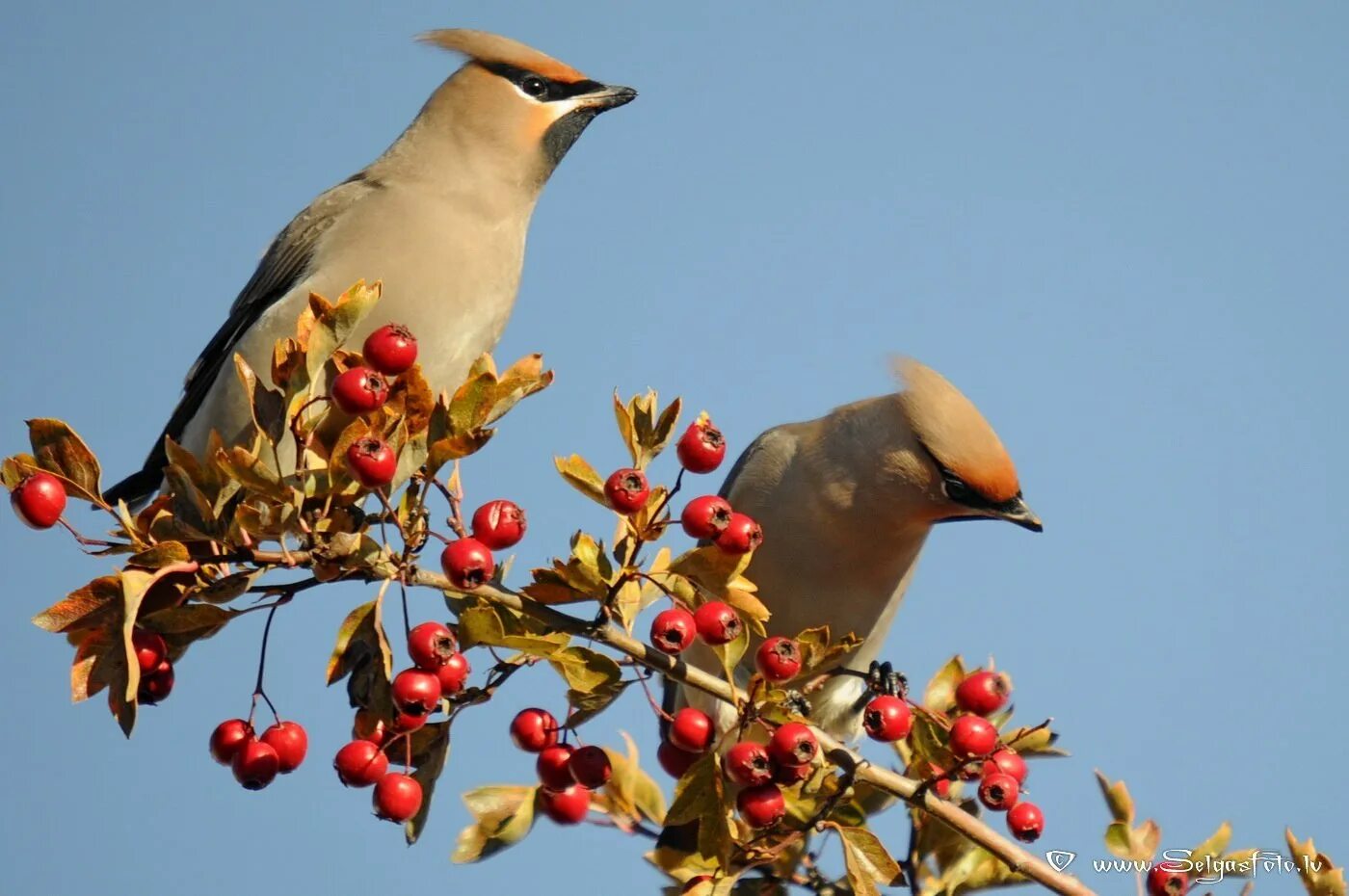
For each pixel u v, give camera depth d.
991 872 10.46
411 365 8.44
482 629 8.29
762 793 8.92
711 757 8.77
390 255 13.55
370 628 8.22
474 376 8.28
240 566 8.58
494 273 14.03
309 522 8.24
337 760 8.55
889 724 9.25
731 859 9.23
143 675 8.45
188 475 8.25
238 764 8.55
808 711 9.20
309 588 8.38
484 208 14.05
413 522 8.34
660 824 11.08
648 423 8.64
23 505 8.12
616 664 8.66
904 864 10.55
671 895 10.42
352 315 8.30
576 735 8.90
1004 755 9.60
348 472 8.22
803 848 10.47
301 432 8.30
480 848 9.70
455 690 8.47
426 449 8.38
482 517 8.48
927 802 9.31
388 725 8.48
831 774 9.78
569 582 8.58
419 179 14.03
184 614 8.20
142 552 7.97
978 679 9.64
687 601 8.87
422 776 8.70
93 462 8.26
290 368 8.33
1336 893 9.84
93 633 7.89
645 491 8.58
